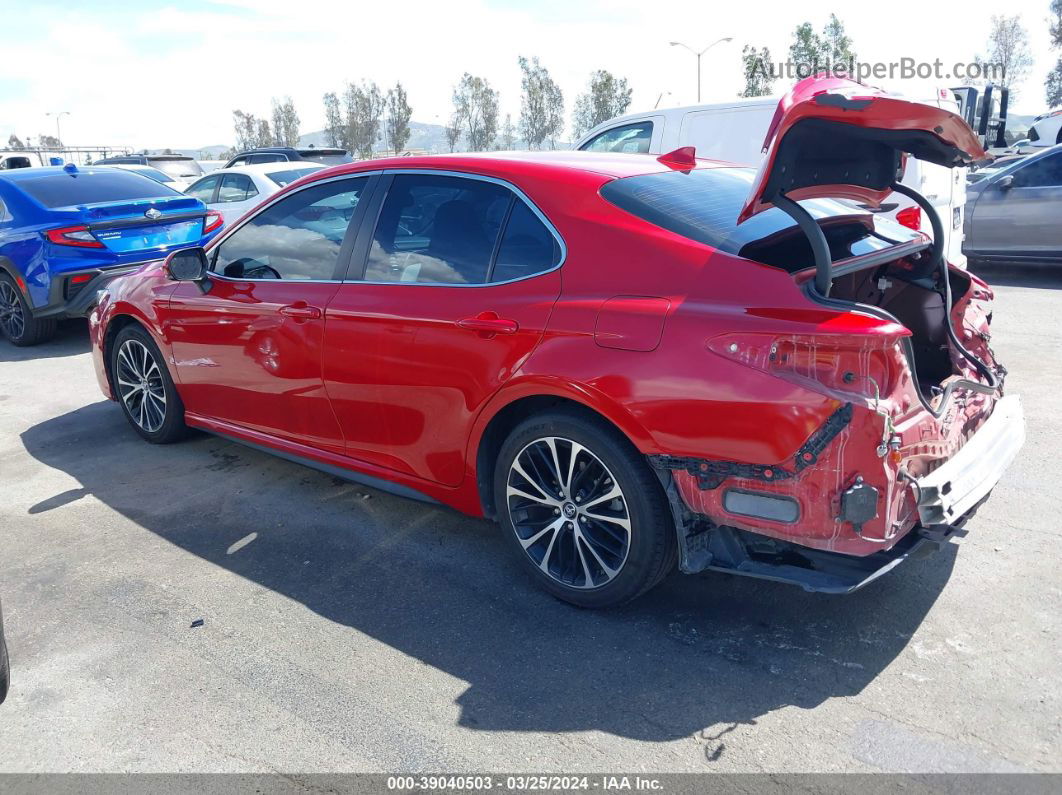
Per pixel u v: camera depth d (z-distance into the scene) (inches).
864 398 99.0
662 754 98.0
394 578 141.2
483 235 134.3
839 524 101.9
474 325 128.2
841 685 108.6
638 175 132.4
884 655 114.1
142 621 130.7
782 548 113.7
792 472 102.1
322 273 155.1
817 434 99.9
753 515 106.4
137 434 217.0
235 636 125.8
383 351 141.1
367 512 166.9
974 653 113.3
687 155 147.3
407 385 139.3
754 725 101.9
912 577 132.7
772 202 108.9
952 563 136.3
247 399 173.0
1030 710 102.0
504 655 118.3
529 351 122.1
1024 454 179.0
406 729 104.2
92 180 346.6
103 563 149.9
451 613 129.6
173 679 116.0
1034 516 151.1
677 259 114.6
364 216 151.0
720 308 107.5
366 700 110.0
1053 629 117.6
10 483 189.0
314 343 152.1
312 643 123.3
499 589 136.3
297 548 153.0
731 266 110.4
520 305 124.8
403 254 143.6
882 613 123.7
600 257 120.6
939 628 119.3
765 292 106.2
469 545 151.9
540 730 103.0
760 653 116.0
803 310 102.5
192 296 179.2
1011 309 319.3
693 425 106.8
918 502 104.2
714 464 106.7
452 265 136.4
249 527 162.1
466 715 106.2
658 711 105.3
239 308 166.7
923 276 135.2
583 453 120.8
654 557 117.7
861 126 104.2
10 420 236.8
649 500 115.5
